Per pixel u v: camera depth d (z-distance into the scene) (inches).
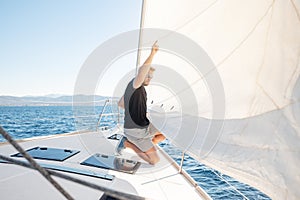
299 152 19.0
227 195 111.1
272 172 20.7
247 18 29.3
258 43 27.2
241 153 24.8
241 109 27.6
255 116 25.0
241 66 29.3
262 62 26.0
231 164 25.4
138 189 53.9
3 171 56.1
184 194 54.2
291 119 20.6
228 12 33.0
